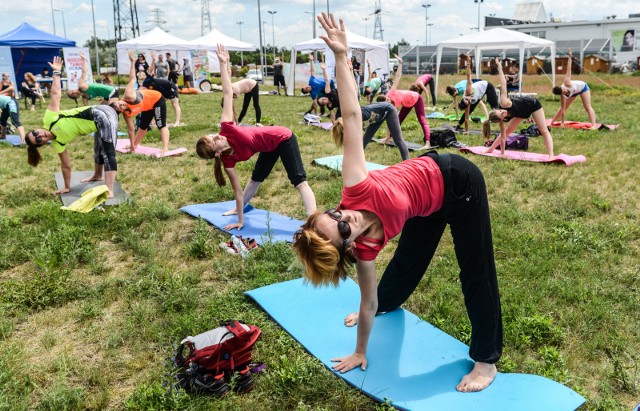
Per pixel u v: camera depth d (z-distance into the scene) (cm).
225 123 531
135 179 798
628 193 704
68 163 709
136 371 332
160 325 381
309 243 250
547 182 741
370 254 277
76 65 2247
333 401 299
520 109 874
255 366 324
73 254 493
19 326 387
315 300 408
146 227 575
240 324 317
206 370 305
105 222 580
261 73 3903
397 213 270
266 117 1444
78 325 387
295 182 569
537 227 570
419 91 1045
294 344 353
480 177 293
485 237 297
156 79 1179
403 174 280
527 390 294
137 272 469
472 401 290
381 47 2291
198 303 414
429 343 351
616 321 381
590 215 611
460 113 1573
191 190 741
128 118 964
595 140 1083
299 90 2583
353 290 425
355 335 360
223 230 570
